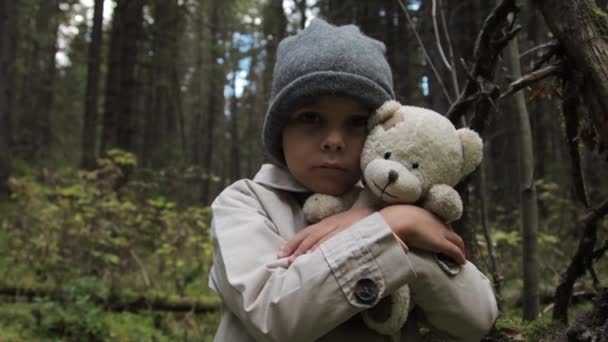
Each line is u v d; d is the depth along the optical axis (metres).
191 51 19.61
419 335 1.18
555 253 3.71
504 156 4.94
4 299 3.79
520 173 1.76
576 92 1.24
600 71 1.05
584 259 1.42
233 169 20.34
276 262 0.96
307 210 1.07
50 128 15.65
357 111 1.04
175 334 3.50
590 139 1.32
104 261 4.34
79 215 4.31
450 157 0.97
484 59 1.33
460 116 1.42
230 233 1.05
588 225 1.38
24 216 4.73
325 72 1.02
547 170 5.66
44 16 14.02
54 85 16.14
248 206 1.12
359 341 1.02
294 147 1.07
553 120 5.14
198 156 22.19
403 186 0.94
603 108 1.06
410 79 5.09
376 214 0.94
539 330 1.48
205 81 18.95
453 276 1.02
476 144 1.00
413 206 0.99
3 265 4.30
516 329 1.52
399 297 0.97
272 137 1.12
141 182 5.96
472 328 1.05
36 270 4.19
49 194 4.80
